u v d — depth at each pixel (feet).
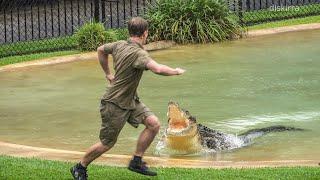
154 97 85.61
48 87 92.89
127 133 70.08
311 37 120.98
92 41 115.03
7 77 99.35
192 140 63.52
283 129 70.90
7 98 87.35
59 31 124.47
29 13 146.61
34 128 73.82
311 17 137.08
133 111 50.01
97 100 85.46
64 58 109.70
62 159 59.16
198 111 78.95
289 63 102.53
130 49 48.78
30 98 87.15
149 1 127.95
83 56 111.14
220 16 122.52
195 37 120.26
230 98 84.53
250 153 63.77
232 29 122.42
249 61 104.83
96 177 52.60
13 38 124.16
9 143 66.39
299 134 69.46
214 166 56.59
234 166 56.44
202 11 121.70
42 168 54.90
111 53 50.06
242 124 73.67
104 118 49.55
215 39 119.75
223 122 74.54
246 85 90.74
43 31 131.95
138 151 50.83
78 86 93.04
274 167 55.47
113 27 131.34
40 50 116.26
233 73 97.55
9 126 74.79
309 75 95.20
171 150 64.13
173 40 119.55
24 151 62.18
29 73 101.60
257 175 52.54
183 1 122.52
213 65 103.04
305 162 57.67
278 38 121.29
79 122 75.72
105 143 50.01
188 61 106.42
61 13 146.30
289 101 82.64
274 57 106.83
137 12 128.16
